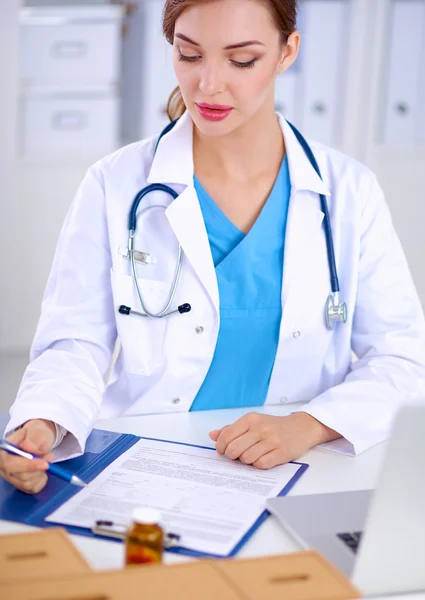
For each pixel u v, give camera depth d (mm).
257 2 1253
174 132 1494
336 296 1498
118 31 3471
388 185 3705
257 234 1480
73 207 1499
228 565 809
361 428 1291
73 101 3523
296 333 1478
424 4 3494
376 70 3553
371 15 3502
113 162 1512
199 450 1246
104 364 1440
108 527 975
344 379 1564
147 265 1453
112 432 1305
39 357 1383
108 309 1466
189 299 1445
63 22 3443
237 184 1489
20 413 1206
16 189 3559
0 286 3629
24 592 748
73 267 1444
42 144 3543
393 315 1497
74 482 1079
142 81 3594
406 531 878
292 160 1506
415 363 1453
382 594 901
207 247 1446
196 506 1054
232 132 1435
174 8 1282
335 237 1516
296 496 1073
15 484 1075
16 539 862
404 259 1553
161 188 1474
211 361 1469
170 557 929
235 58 1264
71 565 814
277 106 3590
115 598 743
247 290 1470
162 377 1455
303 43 3529
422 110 3627
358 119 3615
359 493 1092
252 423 1240
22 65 3463
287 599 756
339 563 913
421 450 838
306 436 1259
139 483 1117
